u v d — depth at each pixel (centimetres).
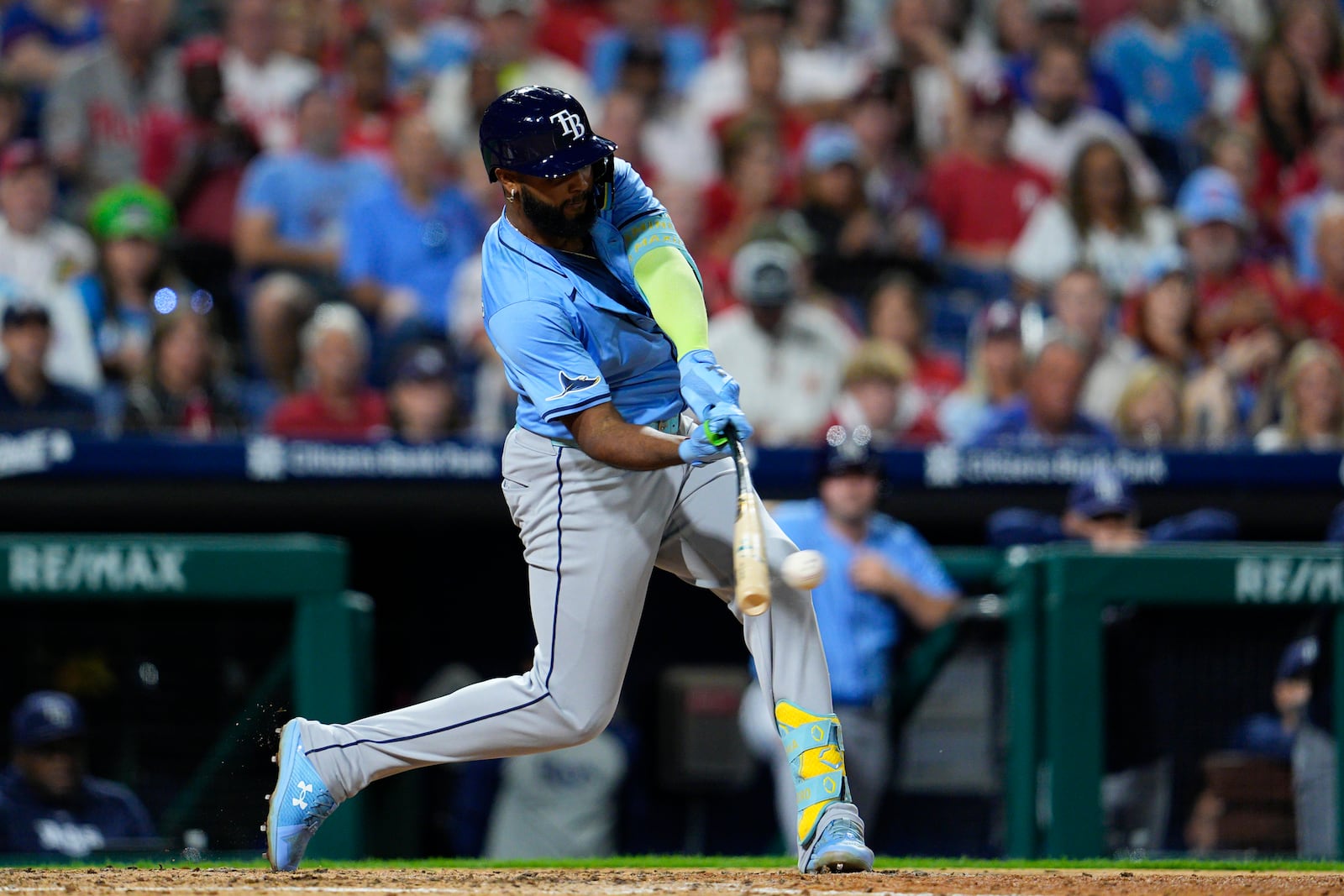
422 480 2811
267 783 2112
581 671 1245
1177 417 3055
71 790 2081
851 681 2253
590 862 1817
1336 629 2178
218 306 3167
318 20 3609
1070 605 2173
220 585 2127
